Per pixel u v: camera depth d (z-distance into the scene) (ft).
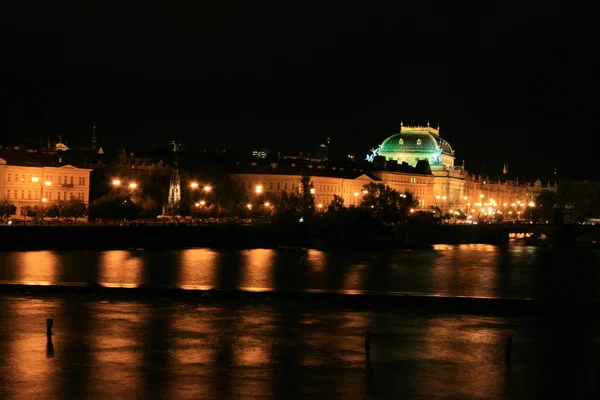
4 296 499.92
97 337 400.47
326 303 502.79
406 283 650.84
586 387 339.57
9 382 328.49
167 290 515.09
